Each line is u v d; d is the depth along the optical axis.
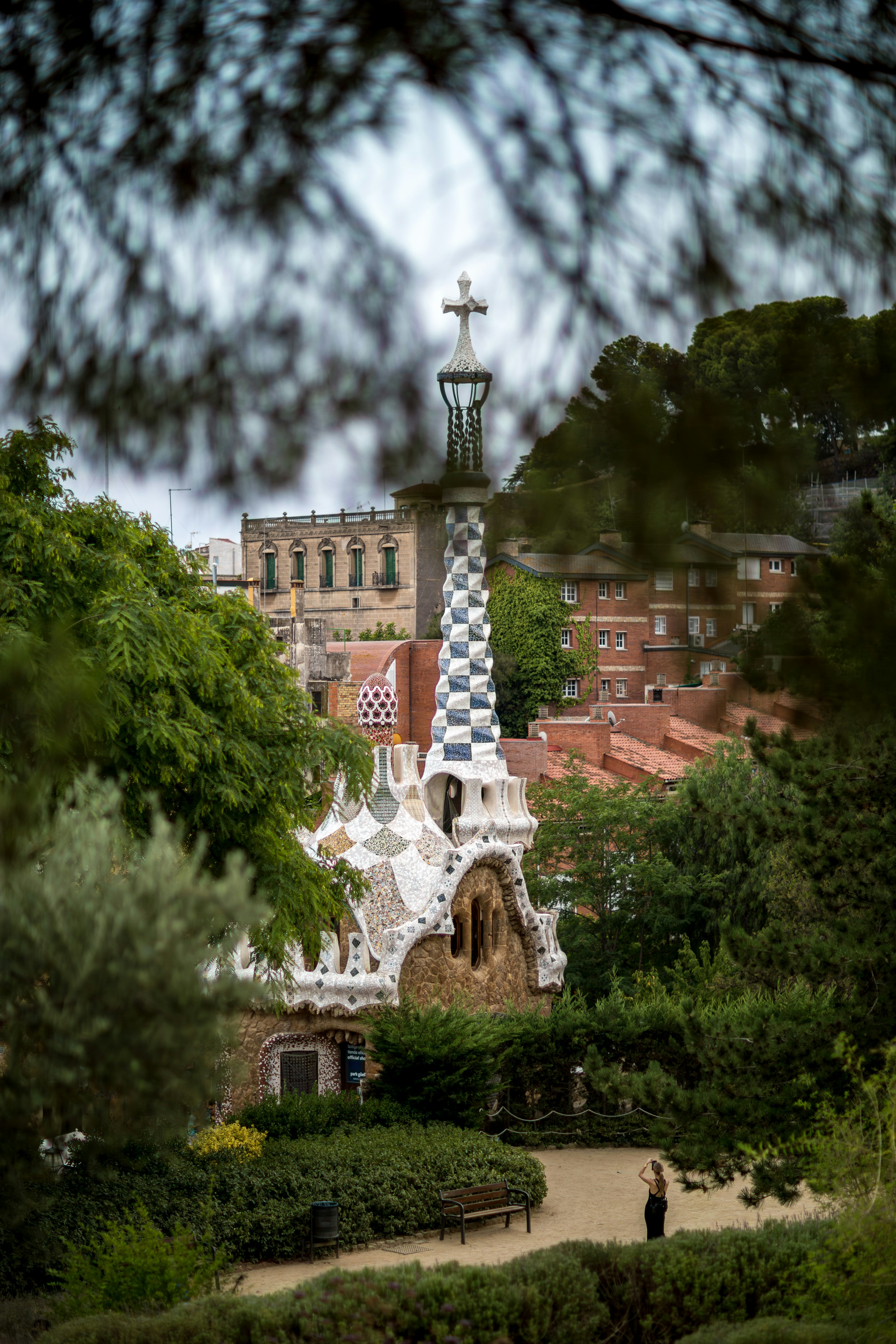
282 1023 30.92
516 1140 32.91
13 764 6.23
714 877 41.44
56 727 5.35
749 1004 30.27
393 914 33.44
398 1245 24.16
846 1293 12.91
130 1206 20.36
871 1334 12.41
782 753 18.95
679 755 62.22
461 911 33.66
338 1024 31.30
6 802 7.48
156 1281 15.95
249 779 22.44
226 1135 24.86
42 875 8.95
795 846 19.55
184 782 21.16
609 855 42.97
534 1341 14.23
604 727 60.56
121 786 16.00
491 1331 14.05
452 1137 27.03
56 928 8.62
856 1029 18.61
